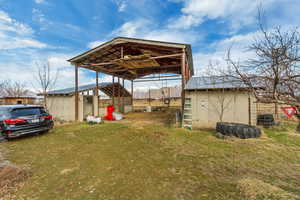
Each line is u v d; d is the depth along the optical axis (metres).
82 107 9.93
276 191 1.97
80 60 9.70
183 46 7.23
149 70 14.10
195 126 6.87
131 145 4.37
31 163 3.13
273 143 4.25
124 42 8.15
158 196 2.01
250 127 4.84
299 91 1.66
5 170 2.60
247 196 1.91
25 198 1.98
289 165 2.88
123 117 11.27
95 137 5.32
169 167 2.89
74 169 2.85
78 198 1.98
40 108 5.63
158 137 5.25
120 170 2.79
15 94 17.34
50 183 2.36
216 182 2.32
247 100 6.04
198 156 3.44
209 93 6.70
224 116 6.39
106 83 13.30
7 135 4.50
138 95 23.52
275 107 7.38
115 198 1.98
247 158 3.25
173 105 21.22
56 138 5.18
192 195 2.01
